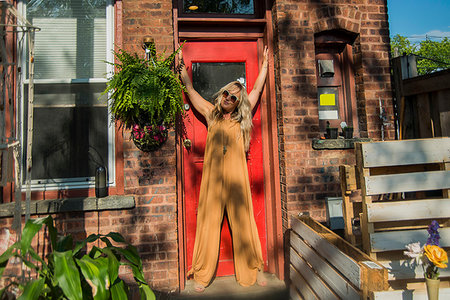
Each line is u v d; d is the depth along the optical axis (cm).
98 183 288
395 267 196
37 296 175
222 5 357
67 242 230
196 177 340
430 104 318
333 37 352
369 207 199
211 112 326
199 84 351
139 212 298
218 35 348
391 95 343
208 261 310
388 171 216
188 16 349
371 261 181
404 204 201
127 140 299
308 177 325
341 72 362
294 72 329
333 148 326
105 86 313
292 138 325
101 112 311
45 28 312
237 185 316
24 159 297
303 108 328
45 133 304
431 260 164
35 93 305
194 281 324
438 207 202
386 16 349
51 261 207
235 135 322
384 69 344
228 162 319
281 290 309
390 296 167
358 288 179
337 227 299
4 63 226
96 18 317
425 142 203
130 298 264
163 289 298
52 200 287
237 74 357
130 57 284
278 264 330
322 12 337
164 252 300
